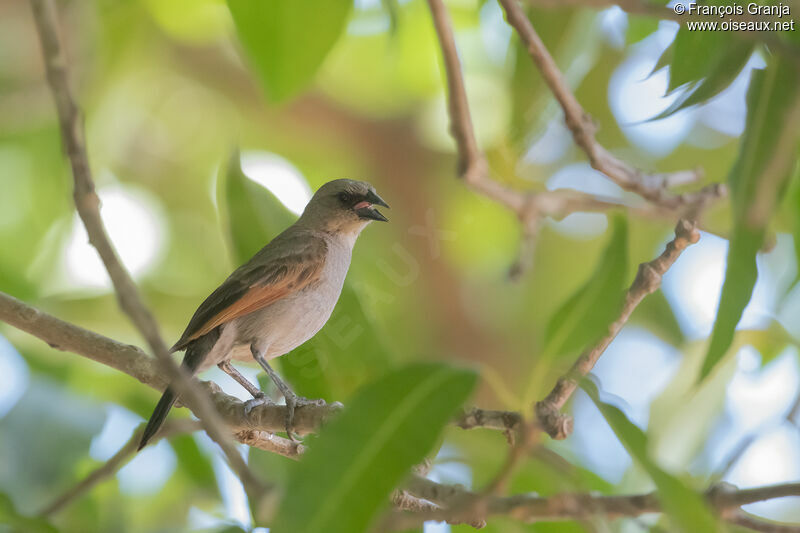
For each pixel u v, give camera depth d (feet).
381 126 65.16
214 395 27.37
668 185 31.24
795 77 22.84
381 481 17.66
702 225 31.71
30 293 45.70
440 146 65.00
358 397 18.43
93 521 36.86
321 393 30.53
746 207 22.34
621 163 30.76
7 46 57.62
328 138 65.67
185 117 64.90
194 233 63.57
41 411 38.60
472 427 20.12
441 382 18.65
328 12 27.66
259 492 15.85
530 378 19.29
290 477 17.65
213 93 65.10
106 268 16.55
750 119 23.26
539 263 65.77
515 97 36.40
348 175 66.64
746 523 19.85
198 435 35.45
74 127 17.98
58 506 28.63
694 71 26.16
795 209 31.60
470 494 20.81
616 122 48.26
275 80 28.02
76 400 39.52
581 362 20.25
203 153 65.41
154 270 61.72
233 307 33.63
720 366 33.65
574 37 35.94
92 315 46.60
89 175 17.56
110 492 39.14
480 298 67.21
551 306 65.72
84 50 51.83
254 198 32.24
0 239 55.88
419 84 59.72
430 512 19.33
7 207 56.39
